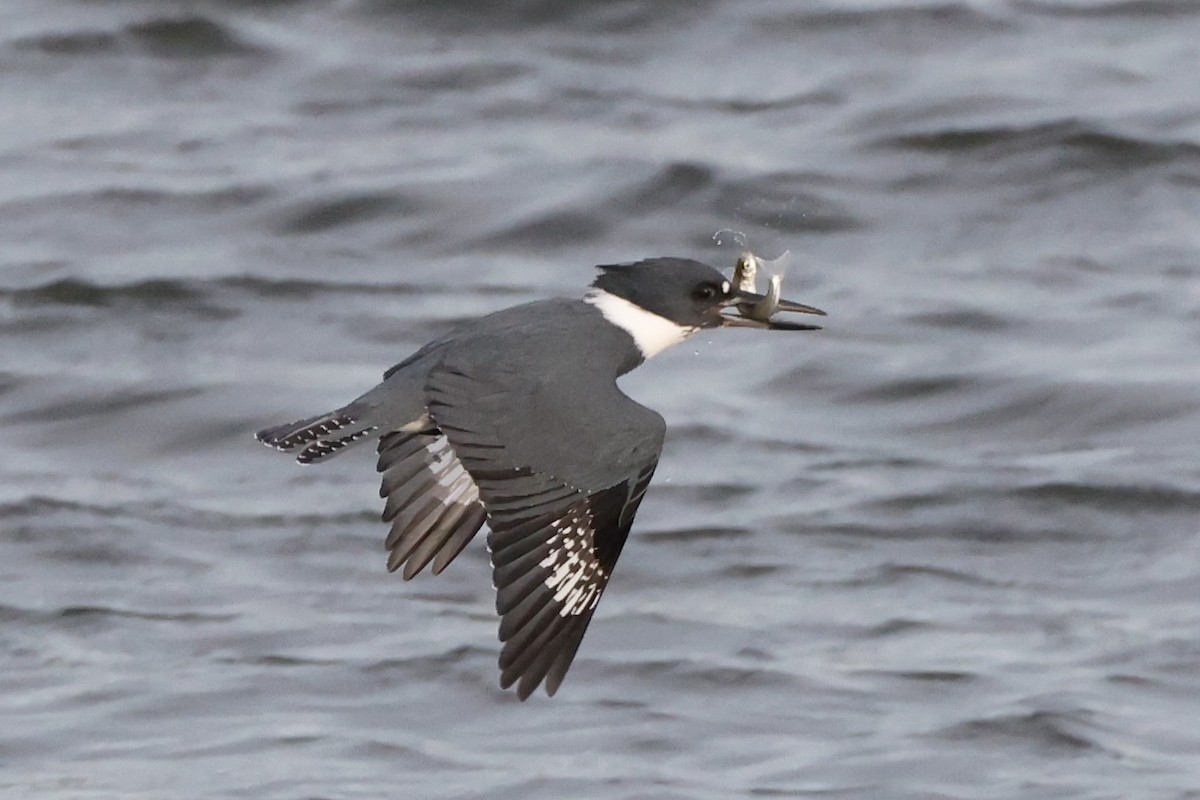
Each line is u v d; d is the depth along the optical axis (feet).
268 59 70.28
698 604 43.39
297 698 39.32
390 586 44.06
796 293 57.93
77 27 71.61
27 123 67.51
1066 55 68.95
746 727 38.06
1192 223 61.26
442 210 61.77
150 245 60.59
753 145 64.49
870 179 62.90
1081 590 43.98
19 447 51.24
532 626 25.79
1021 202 62.28
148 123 67.31
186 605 43.37
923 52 69.41
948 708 38.60
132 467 50.42
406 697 39.19
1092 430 51.29
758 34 70.49
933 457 50.11
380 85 68.69
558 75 68.90
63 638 41.96
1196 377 52.75
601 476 26.40
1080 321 55.98
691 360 55.16
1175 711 38.58
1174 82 67.21
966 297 57.36
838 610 43.01
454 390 27.12
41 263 59.57
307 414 52.06
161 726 38.37
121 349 55.57
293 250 60.39
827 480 48.80
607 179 62.64
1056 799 35.35
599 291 30.14
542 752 37.14
